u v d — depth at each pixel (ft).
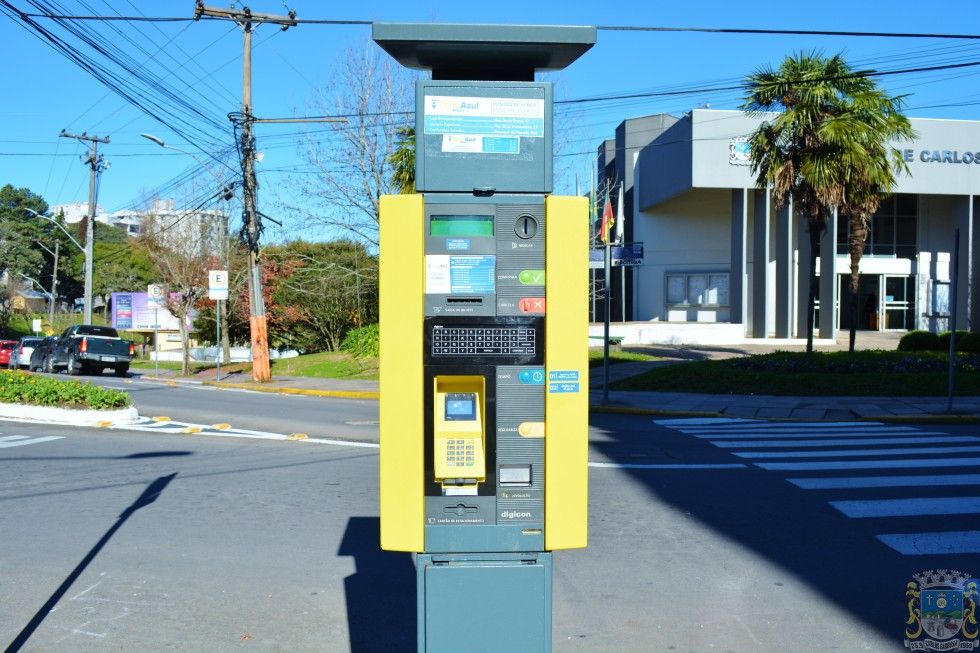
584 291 13.04
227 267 108.27
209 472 35.60
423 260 12.92
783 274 113.09
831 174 69.62
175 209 112.16
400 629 18.03
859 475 34.19
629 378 74.18
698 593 20.29
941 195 129.49
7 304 204.95
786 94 70.95
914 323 130.00
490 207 13.01
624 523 26.84
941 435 46.32
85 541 24.64
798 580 21.18
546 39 12.93
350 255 115.75
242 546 24.16
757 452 40.73
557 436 12.96
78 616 18.71
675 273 134.31
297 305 128.98
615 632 17.89
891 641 17.46
